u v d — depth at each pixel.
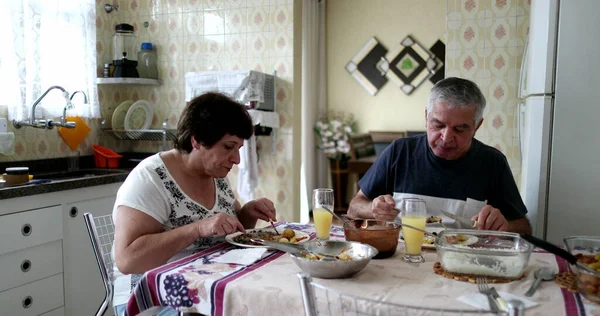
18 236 2.17
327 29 5.64
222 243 1.52
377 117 5.53
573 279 1.13
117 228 1.41
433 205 1.85
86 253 2.54
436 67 5.22
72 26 2.93
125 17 3.51
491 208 1.50
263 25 3.19
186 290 1.15
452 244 1.28
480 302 1.00
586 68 1.89
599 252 1.17
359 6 5.48
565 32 1.90
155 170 1.51
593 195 1.93
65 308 2.43
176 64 3.42
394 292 1.06
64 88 2.81
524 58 2.58
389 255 1.34
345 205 5.46
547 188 2.00
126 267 1.34
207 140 1.47
